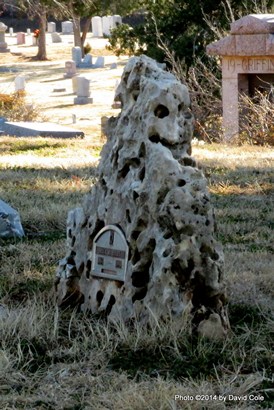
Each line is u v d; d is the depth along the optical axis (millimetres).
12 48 61469
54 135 19906
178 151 5434
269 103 19188
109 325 5340
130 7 51562
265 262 7129
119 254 5434
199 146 17156
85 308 5656
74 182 11570
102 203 5605
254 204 10219
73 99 37969
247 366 4879
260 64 20406
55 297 5863
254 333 5324
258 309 5828
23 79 39594
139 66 5555
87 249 5684
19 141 17719
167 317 5148
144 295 5324
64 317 5586
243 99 19531
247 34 20344
